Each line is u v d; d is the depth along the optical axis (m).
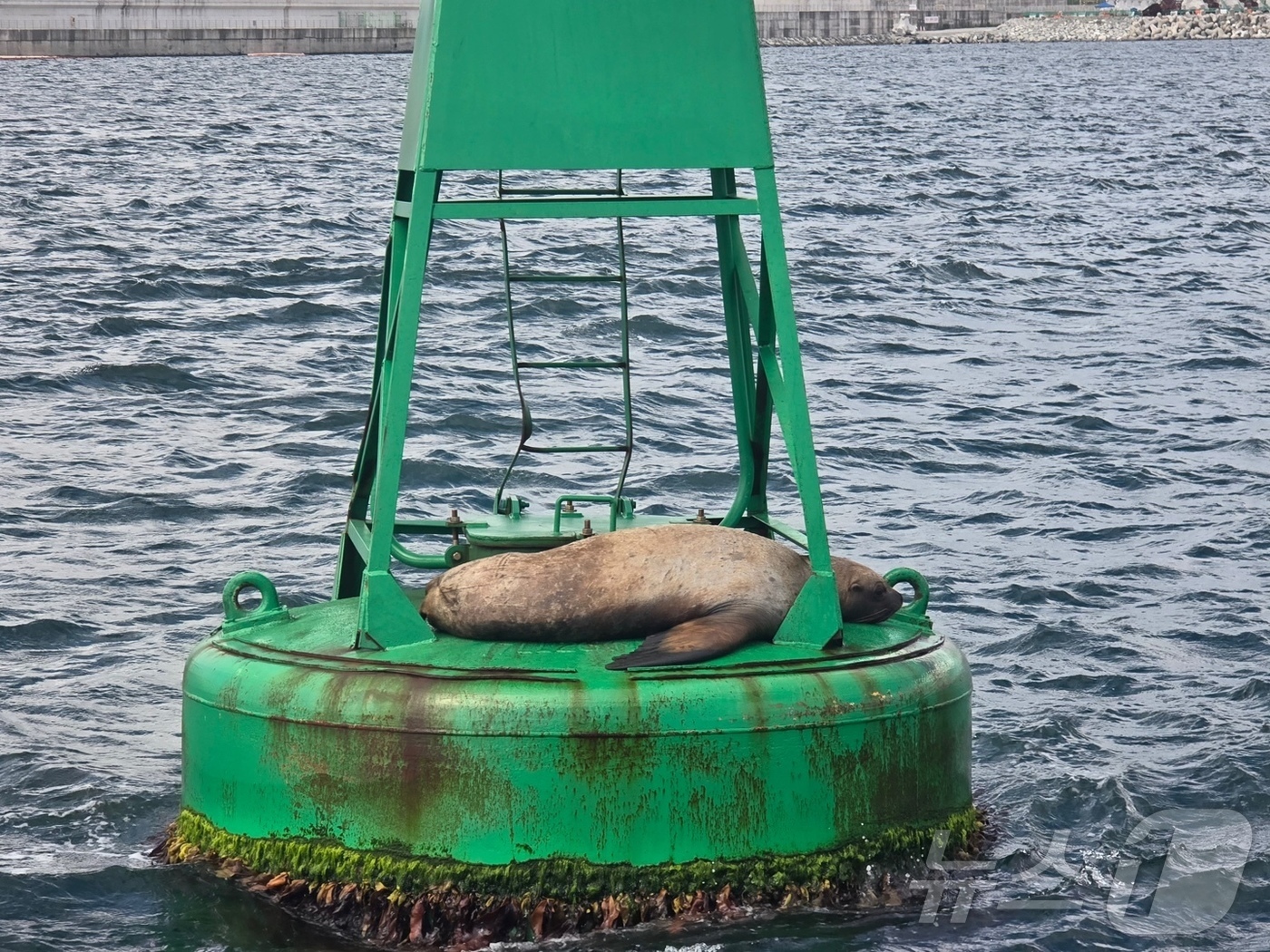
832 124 68.00
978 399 20.11
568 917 6.59
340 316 24.55
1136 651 11.30
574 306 25.14
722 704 6.64
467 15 7.12
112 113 69.81
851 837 6.89
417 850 6.67
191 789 7.37
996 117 73.38
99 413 18.34
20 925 7.03
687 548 7.30
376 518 7.17
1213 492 15.89
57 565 13.03
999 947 6.84
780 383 7.84
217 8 139.62
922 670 7.14
